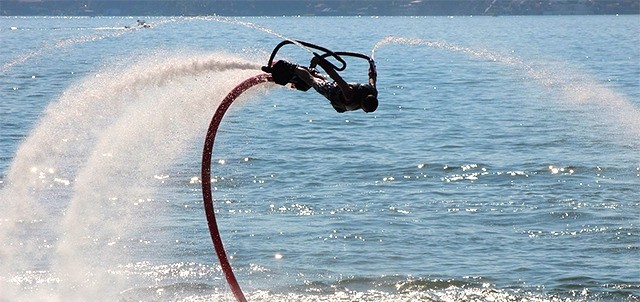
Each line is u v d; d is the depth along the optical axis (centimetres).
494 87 10600
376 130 7156
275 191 4925
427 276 3625
